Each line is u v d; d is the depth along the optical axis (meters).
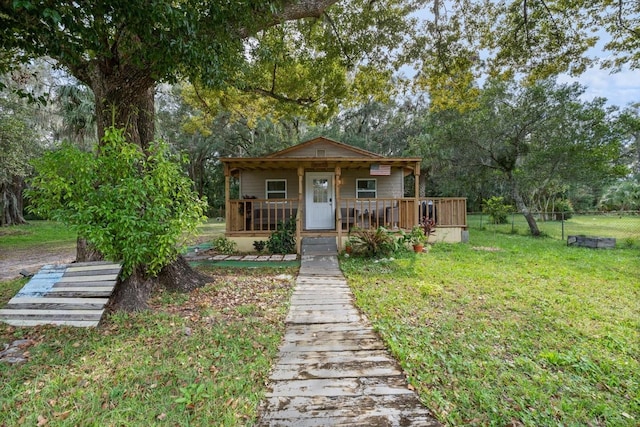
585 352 3.01
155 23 3.18
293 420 2.09
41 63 11.19
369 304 4.40
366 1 7.94
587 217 22.50
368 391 2.42
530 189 14.36
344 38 8.31
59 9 2.60
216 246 9.05
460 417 2.13
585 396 2.38
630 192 20.38
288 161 9.10
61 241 12.38
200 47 3.55
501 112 12.84
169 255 4.36
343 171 11.41
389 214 10.63
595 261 7.23
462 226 9.92
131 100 4.53
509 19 8.16
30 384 2.46
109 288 3.97
